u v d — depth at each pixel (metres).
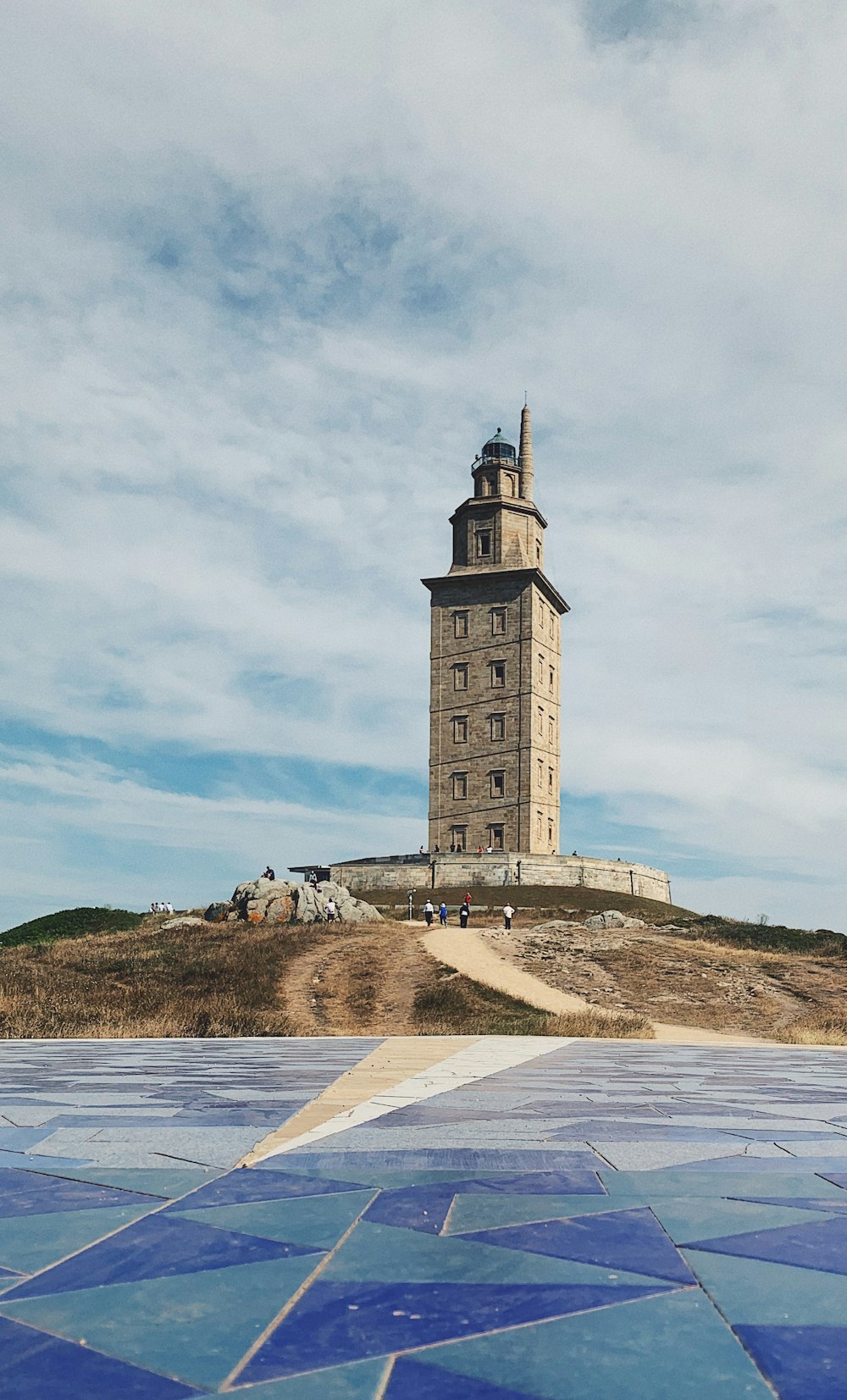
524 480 87.12
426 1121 6.61
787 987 38.19
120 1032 23.09
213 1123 6.43
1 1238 3.57
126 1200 4.19
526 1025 26.38
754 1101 8.09
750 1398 2.21
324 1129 6.18
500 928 52.44
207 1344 2.55
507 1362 2.43
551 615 86.44
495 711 80.88
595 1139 5.80
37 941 57.84
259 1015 29.81
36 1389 2.28
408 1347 2.54
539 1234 3.62
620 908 67.44
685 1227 3.73
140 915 65.56
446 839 80.69
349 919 57.16
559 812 85.44
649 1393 2.24
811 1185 4.50
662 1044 19.64
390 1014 31.91
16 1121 6.50
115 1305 2.86
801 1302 2.88
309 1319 2.74
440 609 84.06
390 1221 3.82
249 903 55.91
